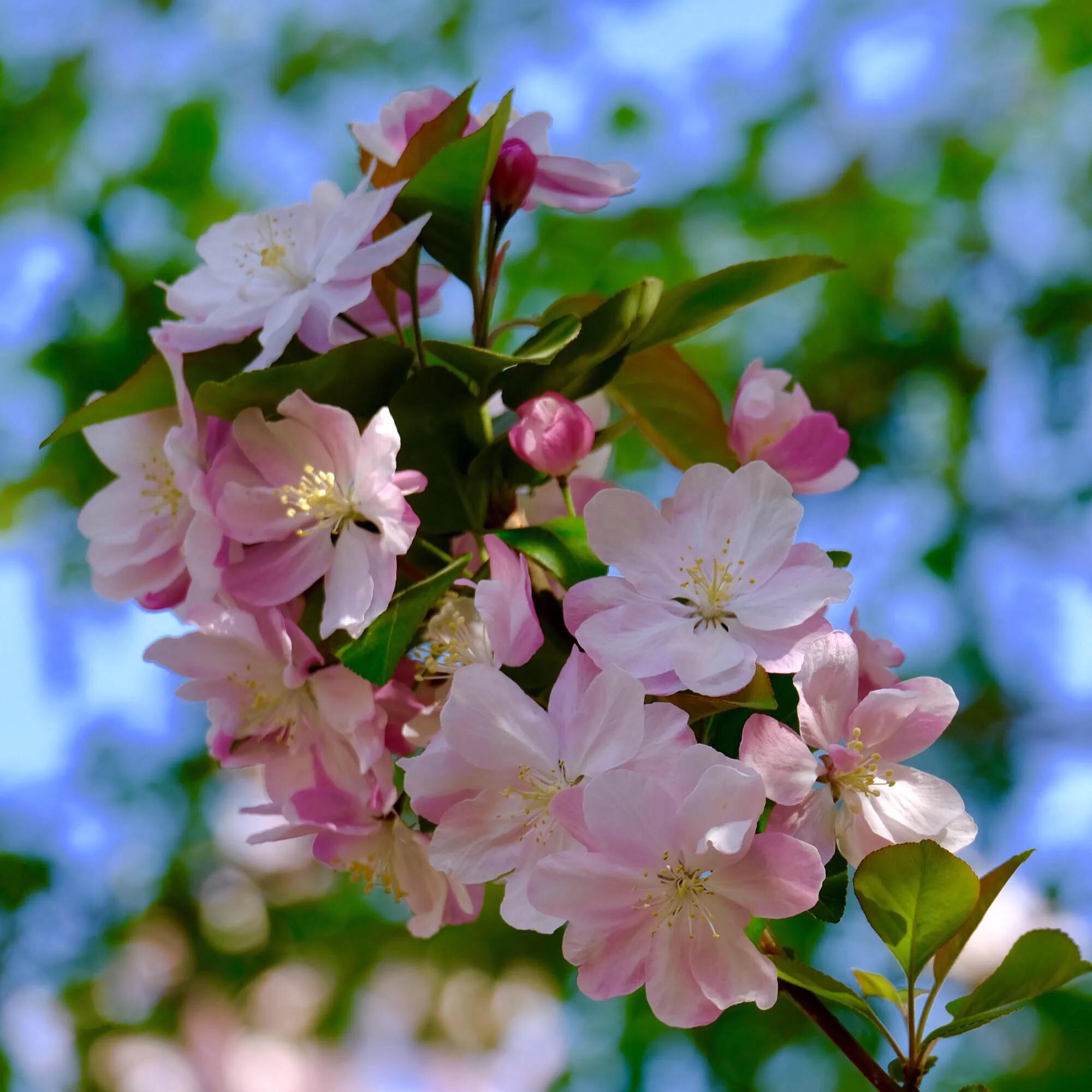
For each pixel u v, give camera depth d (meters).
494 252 0.98
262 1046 1.58
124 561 0.98
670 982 0.91
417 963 1.60
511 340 1.60
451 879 0.93
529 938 1.58
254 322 0.96
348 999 1.60
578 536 0.94
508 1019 1.59
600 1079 1.50
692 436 1.01
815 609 0.92
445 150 0.95
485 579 0.95
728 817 0.90
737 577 0.93
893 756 0.93
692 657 0.92
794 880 0.91
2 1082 1.52
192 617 0.95
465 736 0.92
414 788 0.93
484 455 0.96
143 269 1.58
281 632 0.95
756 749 0.92
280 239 0.97
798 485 0.99
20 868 1.58
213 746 0.97
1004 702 1.56
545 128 0.99
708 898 0.91
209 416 0.96
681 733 0.92
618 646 0.93
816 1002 0.94
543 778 0.92
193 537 0.95
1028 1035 1.27
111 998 1.59
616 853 0.91
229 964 1.60
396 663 0.94
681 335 0.99
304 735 0.96
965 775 1.54
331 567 0.95
